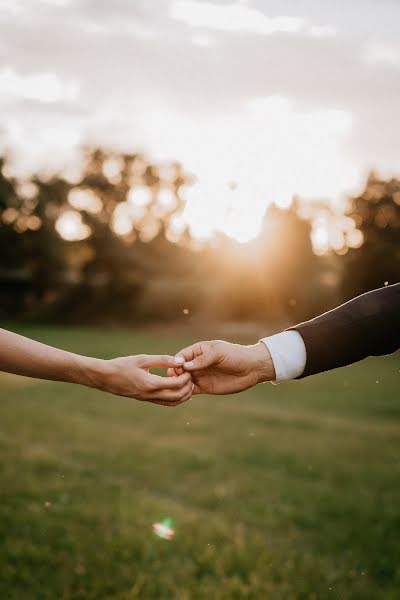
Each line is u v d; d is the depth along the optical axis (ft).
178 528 13.52
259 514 15.11
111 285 154.51
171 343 93.35
